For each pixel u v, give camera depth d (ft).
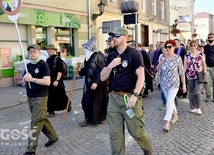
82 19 55.21
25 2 43.55
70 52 54.44
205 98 30.32
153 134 18.65
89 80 20.79
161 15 92.99
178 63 19.70
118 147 12.64
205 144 16.58
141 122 12.53
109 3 63.00
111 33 12.73
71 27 52.65
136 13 33.53
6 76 42.63
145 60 30.78
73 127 20.84
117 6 65.62
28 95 15.34
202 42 43.80
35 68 15.30
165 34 95.86
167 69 19.56
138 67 12.10
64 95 24.57
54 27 50.01
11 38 43.14
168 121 19.29
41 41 48.29
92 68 20.66
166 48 19.81
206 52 28.14
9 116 24.80
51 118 23.48
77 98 32.50
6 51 42.57
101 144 17.08
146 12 81.51
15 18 16.15
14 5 16.15
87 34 56.65
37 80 14.90
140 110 12.46
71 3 52.29
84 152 15.84
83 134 19.13
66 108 23.21
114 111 12.63
